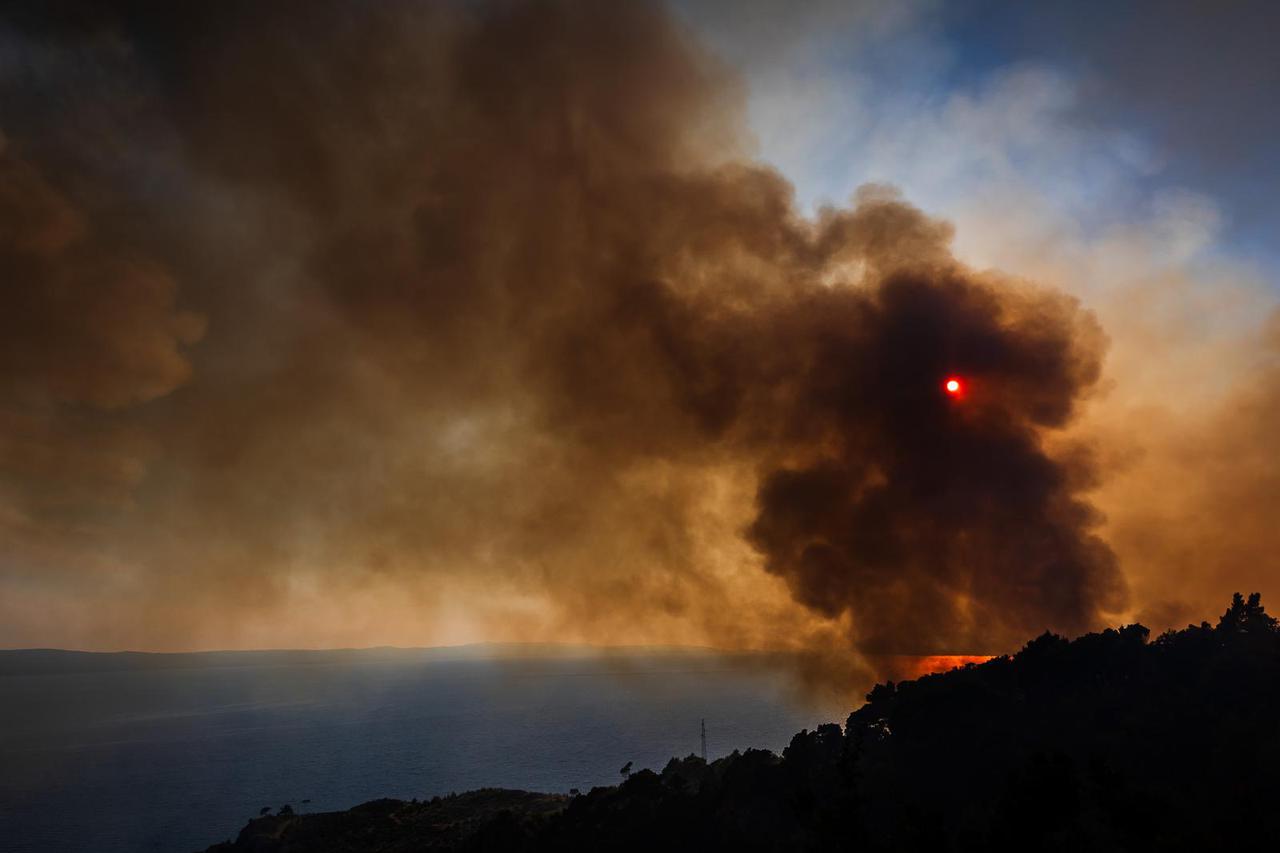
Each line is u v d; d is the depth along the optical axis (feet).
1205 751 122.21
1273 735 118.11
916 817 106.63
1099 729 140.56
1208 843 95.96
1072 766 100.83
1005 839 98.43
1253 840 95.04
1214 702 137.28
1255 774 109.91
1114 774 100.48
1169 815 102.73
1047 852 98.07
